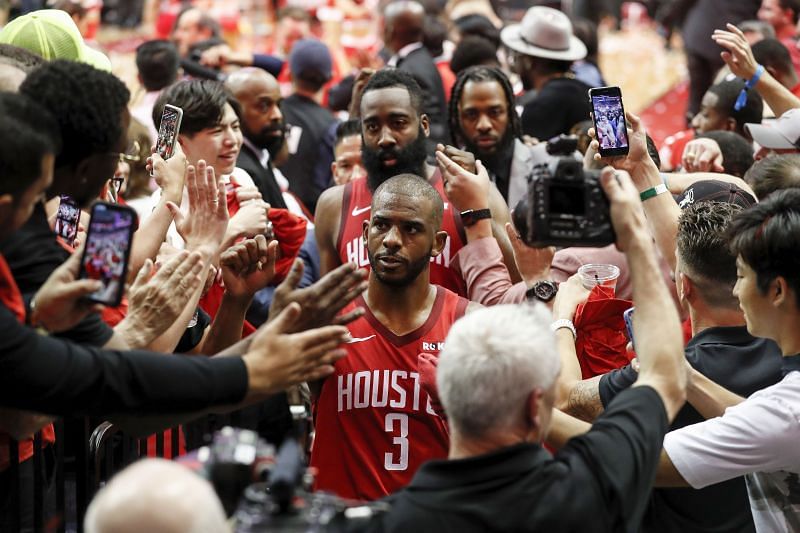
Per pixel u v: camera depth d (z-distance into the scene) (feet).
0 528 9.19
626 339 10.44
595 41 25.26
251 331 11.59
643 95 36.68
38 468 9.84
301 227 11.83
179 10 33.73
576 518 6.58
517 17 41.57
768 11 25.90
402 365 10.07
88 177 7.98
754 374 9.07
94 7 36.45
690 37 27.30
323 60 20.67
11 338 6.64
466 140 15.76
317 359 7.51
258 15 42.68
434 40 23.90
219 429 12.46
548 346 6.91
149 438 12.26
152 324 8.59
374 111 12.95
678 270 9.77
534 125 20.03
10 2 38.14
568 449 6.92
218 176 13.23
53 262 7.90
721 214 9.37
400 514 6.63
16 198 7.18
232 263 9.87
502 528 6.53
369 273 10.52
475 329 6.91
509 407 6.76
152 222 10.01
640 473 6.81
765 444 8.00
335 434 10.11
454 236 12.48
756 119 17.13
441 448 9.95
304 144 20.47
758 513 8.59
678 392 7.19
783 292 8.24
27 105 7.29
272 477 6.07
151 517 5.56
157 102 13.39
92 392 6.86
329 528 6.47
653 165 10.90
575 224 7.13
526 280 11.44
